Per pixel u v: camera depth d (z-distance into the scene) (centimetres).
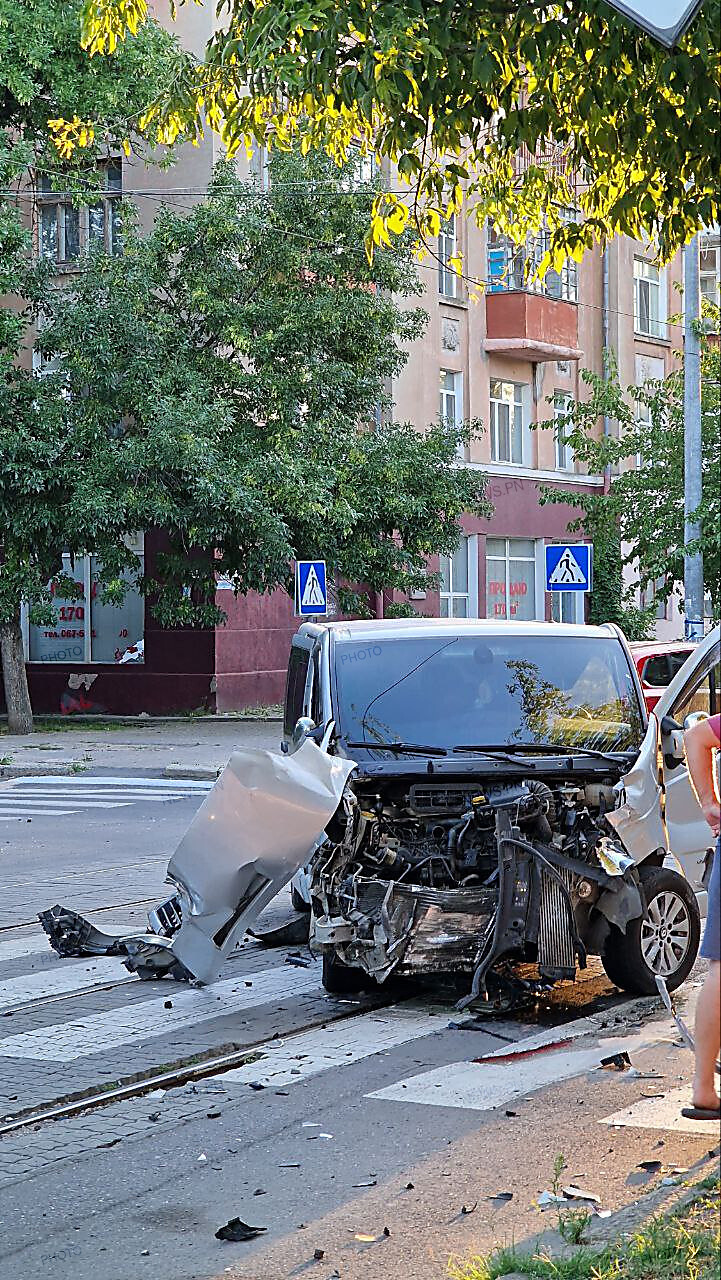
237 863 842
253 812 833
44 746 2566
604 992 870
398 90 865
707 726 557
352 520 2625
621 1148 579
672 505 2941
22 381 2661
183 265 2717
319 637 938
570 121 1012
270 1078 712
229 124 1048
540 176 1098
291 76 880
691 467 2797
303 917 1041
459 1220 512
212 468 2517
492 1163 572
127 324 2567
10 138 2634
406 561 2814
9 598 2642
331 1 856
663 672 1711
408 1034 788
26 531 2584
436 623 949
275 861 833
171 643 3059
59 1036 793
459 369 3541
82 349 2567
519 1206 521
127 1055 754
